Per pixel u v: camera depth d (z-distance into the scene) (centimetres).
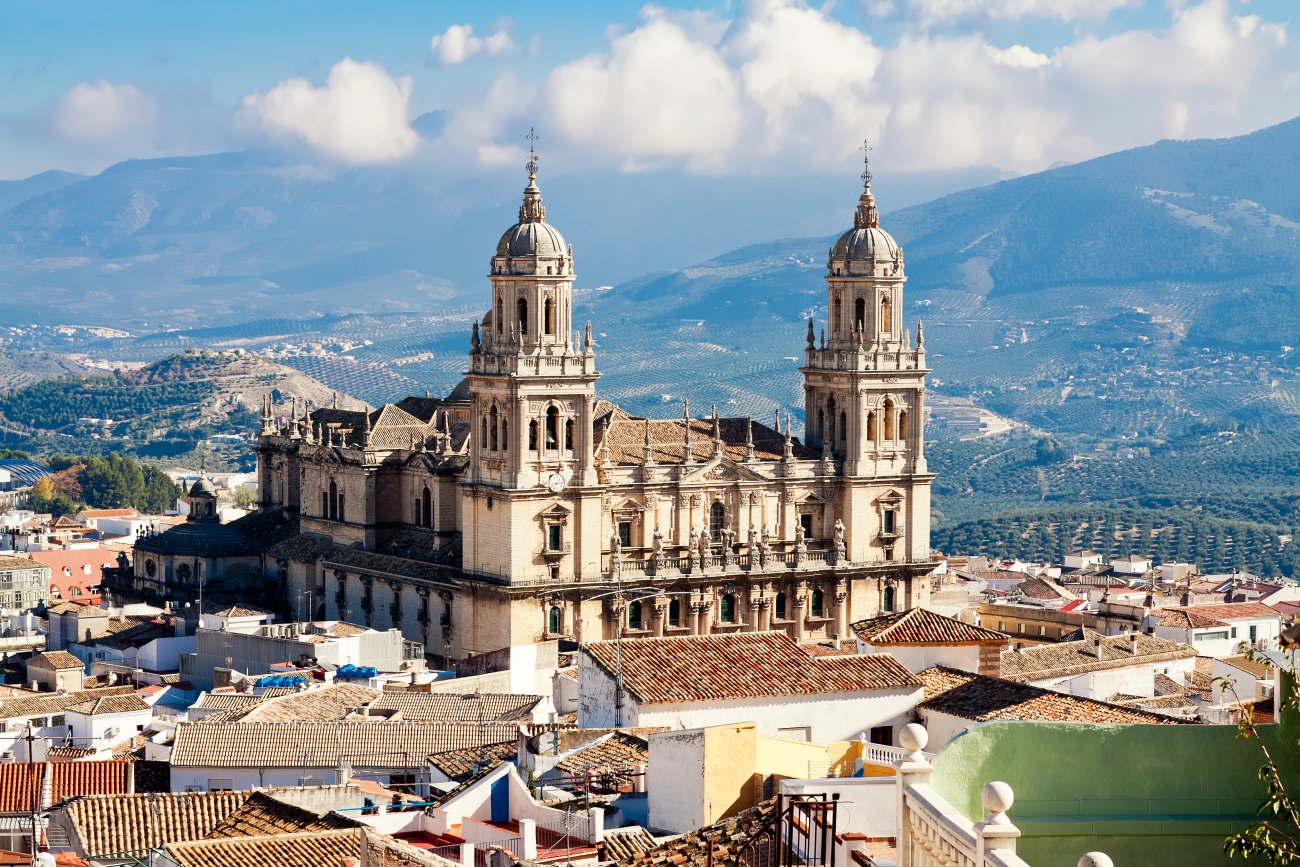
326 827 10288
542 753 11100
